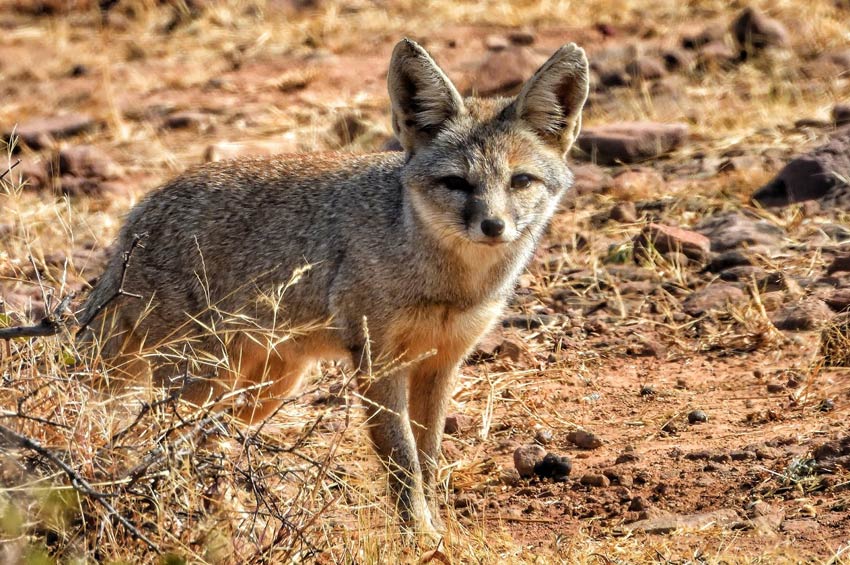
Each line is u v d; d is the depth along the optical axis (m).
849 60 20.89
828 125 18.17
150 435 7.98
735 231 14.88
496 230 9.34
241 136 20.42
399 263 9.66
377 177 10.12
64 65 25.08
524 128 10.16
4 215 16.22
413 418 10.34
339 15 27.28
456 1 27.45
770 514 8.68
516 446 10.82
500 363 12.59
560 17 25.61
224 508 7.60
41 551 7.05
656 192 16.64
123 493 7.43
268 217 10.34
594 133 18.06
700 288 13.82
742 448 10.00
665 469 9.83
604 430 11.01
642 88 20.38
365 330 8.89
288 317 10.29
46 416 7.90
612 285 13.90
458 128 10.02
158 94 23.12
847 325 11.89
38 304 12.34
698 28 23.70
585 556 8.16
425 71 10.01
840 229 14.60
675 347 12.67
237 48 25.72
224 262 10.38
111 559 7.24
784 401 11.05
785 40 21.92
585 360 12.54
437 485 10.11
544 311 13.69
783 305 13.05
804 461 9.42
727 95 20.27
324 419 11.05
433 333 9.92
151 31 27.30
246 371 10.66
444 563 8.36
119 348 10.45
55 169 18.36
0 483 7.21
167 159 19.09
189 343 10.32
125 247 10.62
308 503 8.12
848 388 11.06
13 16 28.48
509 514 9.45
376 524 8.67
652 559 8.19
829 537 8.27
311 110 21.41
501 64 20.94
